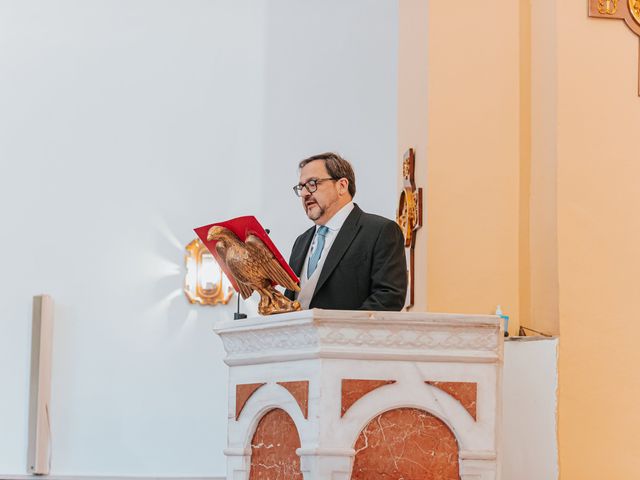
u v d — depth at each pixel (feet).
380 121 34.24
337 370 11.46
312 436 11.44
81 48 34.55
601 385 16.61
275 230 34.12
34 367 32.58
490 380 11.71
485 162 18.72
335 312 11.44
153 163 34.32
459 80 18.89
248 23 34.78
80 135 34.30
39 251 33.81
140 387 33.35
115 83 34.50
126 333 33.60
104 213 34.06
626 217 17.12
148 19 34.76
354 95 34.37
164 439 33.12
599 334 16.75
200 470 33.06
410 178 20.04
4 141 34.09
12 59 34.37
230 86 34.60
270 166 34.32
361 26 34.63
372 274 14.19
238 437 12.88
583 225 17.04
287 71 34.55
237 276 13.35
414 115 20.53
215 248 13.51
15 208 33.91
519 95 18.88
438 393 11.60
